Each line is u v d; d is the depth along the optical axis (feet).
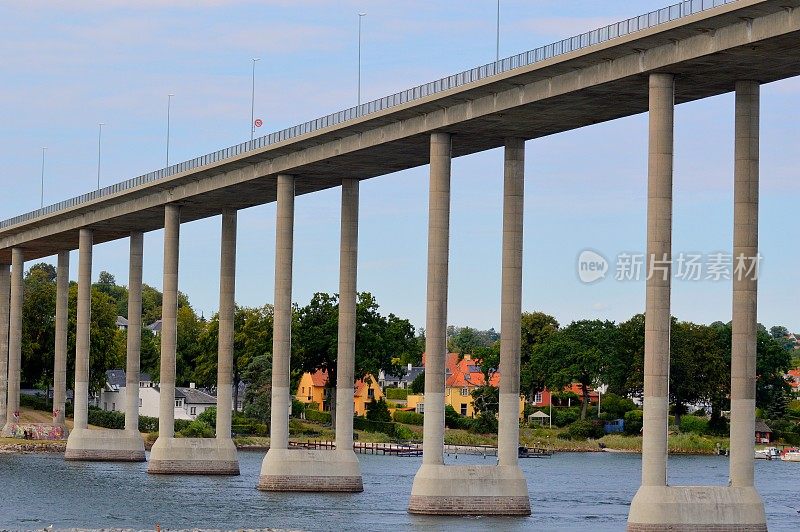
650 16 321.73
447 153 403.34
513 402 392.88
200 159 516.32
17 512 399.24
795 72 325.42
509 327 393.29
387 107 412.57
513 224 398.42
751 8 297.12
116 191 579.07
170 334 539.70
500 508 390.01
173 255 545.85
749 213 328.90
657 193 326.03
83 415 607.37
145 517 386.52
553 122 387.96
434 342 395.55
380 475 559.79
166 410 533.55
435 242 400.06
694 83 338.34
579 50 339.98
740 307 326.03
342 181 480.23
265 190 512.22
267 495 448.65
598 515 401.49
